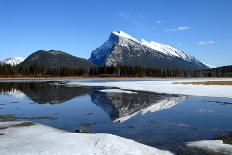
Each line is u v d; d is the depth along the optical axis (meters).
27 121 25.33
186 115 28.58
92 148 15.70
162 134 20.44
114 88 70.00
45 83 99.56
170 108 33.78
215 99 43.69
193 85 81.12
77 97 46.84
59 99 43.84
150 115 28.75
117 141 16.97
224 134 20.39
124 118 27.08
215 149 16.47
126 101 41.06
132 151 15.40
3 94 52.22
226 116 28.02
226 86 74.69
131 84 90.25
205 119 26.48
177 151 16.16
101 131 21.45
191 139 18.97
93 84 91.19
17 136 19.02
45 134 19.06
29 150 15.41
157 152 15.58
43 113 30.08
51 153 14.90
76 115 28.81
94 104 37.66
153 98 45.16
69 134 18.86
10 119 26.41
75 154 14.77
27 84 91.50
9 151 15.26
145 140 18.67
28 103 38.72
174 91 59.00
